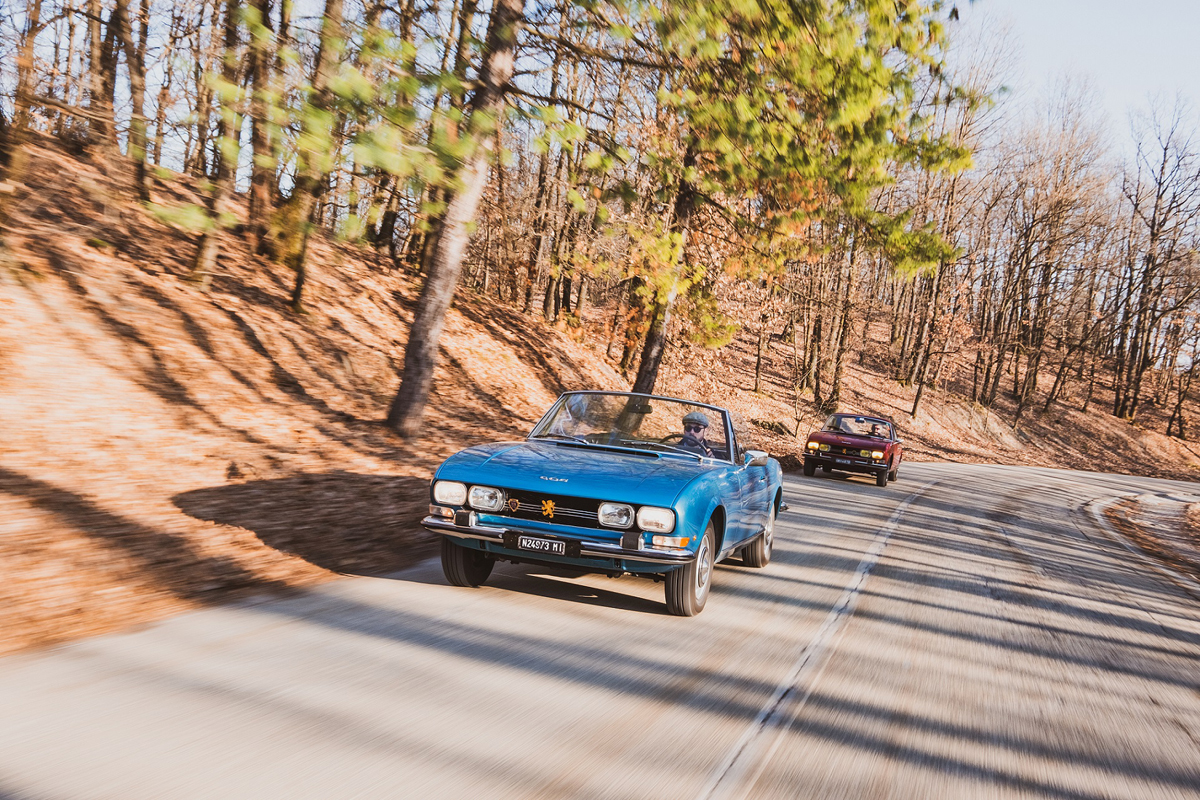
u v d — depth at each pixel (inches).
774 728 150.9
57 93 438.0
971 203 1658.5
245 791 109.3
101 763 113.6
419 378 471.2
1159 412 2397.9
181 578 210.8
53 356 411.2
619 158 399.5
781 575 298.7
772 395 1525.6
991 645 229.1
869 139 354.6
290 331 604.7
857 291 1357.0
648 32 331.9
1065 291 2266.2
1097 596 323.3
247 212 800.9
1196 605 331.9
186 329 520.7
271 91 227.9
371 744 127.3
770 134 355.6
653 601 238.2
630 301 879.1
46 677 142.8
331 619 191.2
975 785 135.6
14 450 300.5
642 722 147.4
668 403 272.4
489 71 382.6
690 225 653.3
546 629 199.2
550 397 802.2
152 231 636.1
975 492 781.9
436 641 181.8
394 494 346.6
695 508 210.1
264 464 357.4
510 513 209.6
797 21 308.7
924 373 1733.5
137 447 341.7
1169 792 142.1
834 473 829.8
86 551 216.8
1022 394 2161.7
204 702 137.6
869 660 201.3
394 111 239.9
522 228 871.1
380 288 826.8
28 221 504.4
